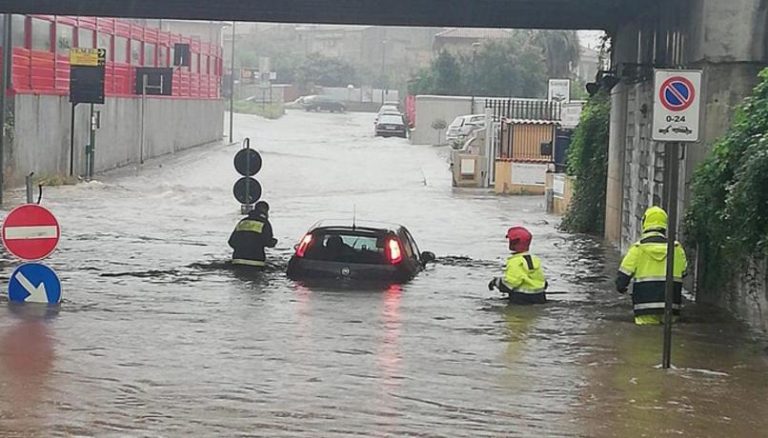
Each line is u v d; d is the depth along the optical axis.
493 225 29.94
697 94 10.84
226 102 101.38
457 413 9.10
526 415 9.09
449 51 87.38
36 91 39.88
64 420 8.61
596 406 9.45
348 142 69.69
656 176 19.81
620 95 24.92
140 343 11.96
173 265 19.78
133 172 47.09
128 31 52.50
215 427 8.50
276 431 8.42
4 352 11.26
